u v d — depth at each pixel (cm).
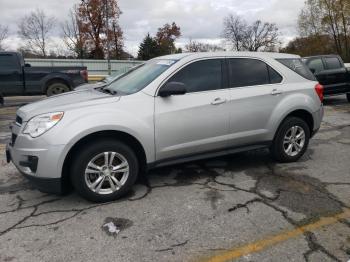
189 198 435
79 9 4572
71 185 441
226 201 426
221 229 361
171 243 337
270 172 524
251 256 316
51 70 1320
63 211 405
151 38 6381
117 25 4638
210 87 483
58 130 393
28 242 342
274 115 527
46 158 390
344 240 339
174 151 459
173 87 435
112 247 332
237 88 502
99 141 415
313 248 327
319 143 695
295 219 380
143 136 432
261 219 381
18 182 497
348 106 1218
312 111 563
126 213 398
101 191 421
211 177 505
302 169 537
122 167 429
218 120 481
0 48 4641
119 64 3184
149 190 461
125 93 455
